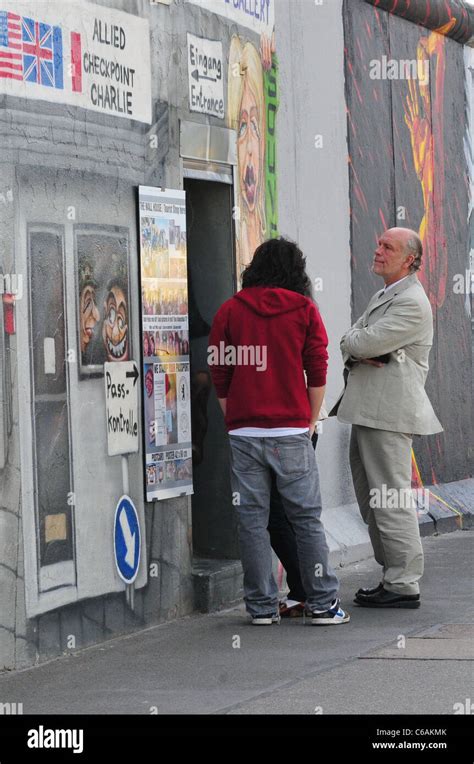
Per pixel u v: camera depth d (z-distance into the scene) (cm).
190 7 997
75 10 848
